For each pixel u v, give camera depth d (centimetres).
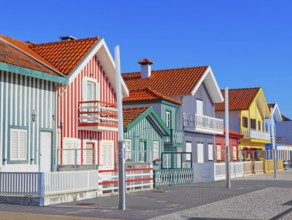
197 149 3800
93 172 1898
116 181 2064
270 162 4834
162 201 1812
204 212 1473
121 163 1544
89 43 2427
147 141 2992
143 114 2886
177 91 3522
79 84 2320
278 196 2023
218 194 2125
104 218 1316
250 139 5150
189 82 3609
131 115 2856
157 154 3122
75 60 2292
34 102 2012
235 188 2492
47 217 1306
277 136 7162
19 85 1934
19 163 1914
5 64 1808
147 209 1548
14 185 1622
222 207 1609
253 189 2422
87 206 1605
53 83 2134
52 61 2333
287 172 4822
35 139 2011
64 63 2286
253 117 5466
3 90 1848
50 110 2111
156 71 3953
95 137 2441
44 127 2070
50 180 1641
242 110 4994
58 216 1334
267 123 6150
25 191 1606
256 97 5266
